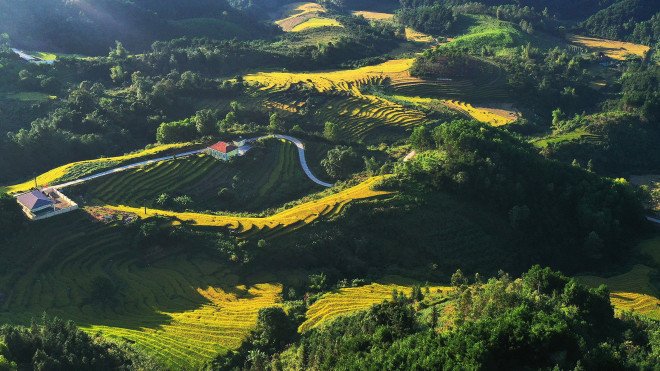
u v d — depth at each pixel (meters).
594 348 69.06
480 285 104.00
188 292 115.94
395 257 134.75
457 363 64.94
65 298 110.12
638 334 81.88
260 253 127.81
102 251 124.62
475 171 149.25
